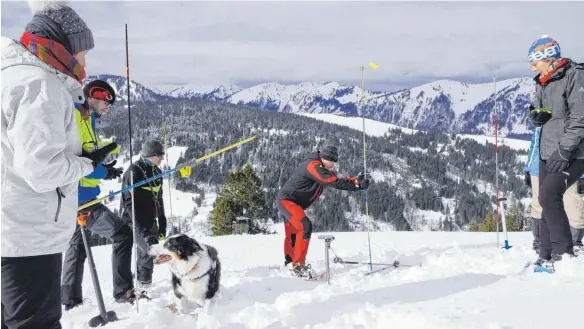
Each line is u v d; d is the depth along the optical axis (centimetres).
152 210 533
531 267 472
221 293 506
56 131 213
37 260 229
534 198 589
